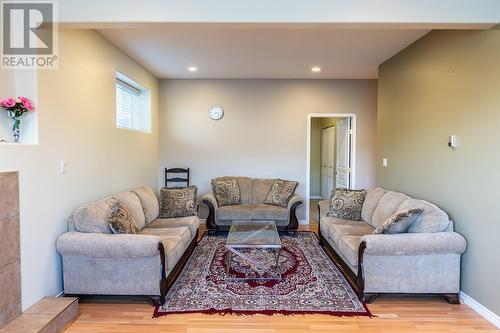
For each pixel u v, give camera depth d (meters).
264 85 5.84
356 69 5.05
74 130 3.02
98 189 3.50
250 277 3.37
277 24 2.51
